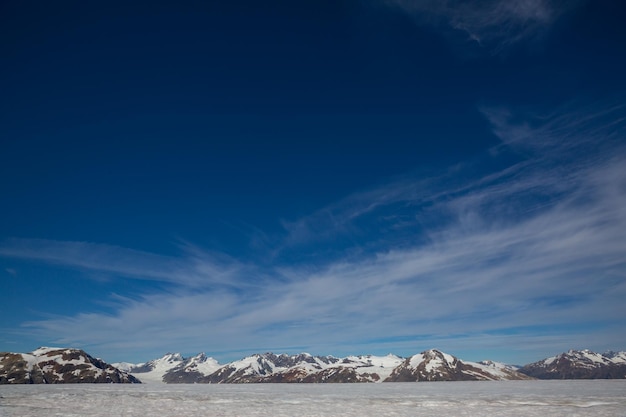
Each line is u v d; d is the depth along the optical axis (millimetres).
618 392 95812
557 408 57656
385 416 49938
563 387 137750
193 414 49750
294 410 55812
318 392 113875
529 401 69875
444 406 62594
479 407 60688
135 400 67875
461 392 109938
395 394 99688
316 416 49500
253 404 63906
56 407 54188
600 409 55500
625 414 49781
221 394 93750
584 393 93250
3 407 53500
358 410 56469
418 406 62531
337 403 67312
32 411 49406
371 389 145000
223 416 48438
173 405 60031
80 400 65500
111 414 47969
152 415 48000
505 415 50656
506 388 140000
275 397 82562
